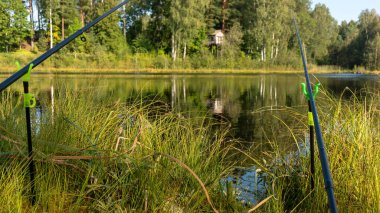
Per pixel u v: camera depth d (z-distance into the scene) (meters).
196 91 14.25
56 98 3.41
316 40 48.97
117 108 3.38
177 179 2.54
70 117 3.00
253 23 41.34
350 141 2.71
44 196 2.10
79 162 2.52
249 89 15.72
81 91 3.66
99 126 3.11
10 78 1.90
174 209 2.24
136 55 35.62
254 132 5.72
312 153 2.36
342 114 3.12
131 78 22.89
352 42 49.38
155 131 3.08
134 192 2.35
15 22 34.16
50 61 29.61
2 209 1.88
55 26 36.56
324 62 50.34
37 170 2.31
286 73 35.38
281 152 3.37
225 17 44.34
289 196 2.69
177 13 34.88
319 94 4.16
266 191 2.84
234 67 37.59
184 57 36.66
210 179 2.69
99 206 2.10
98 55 31.61
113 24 35.47
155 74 29.28
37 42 36.84
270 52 41.66
